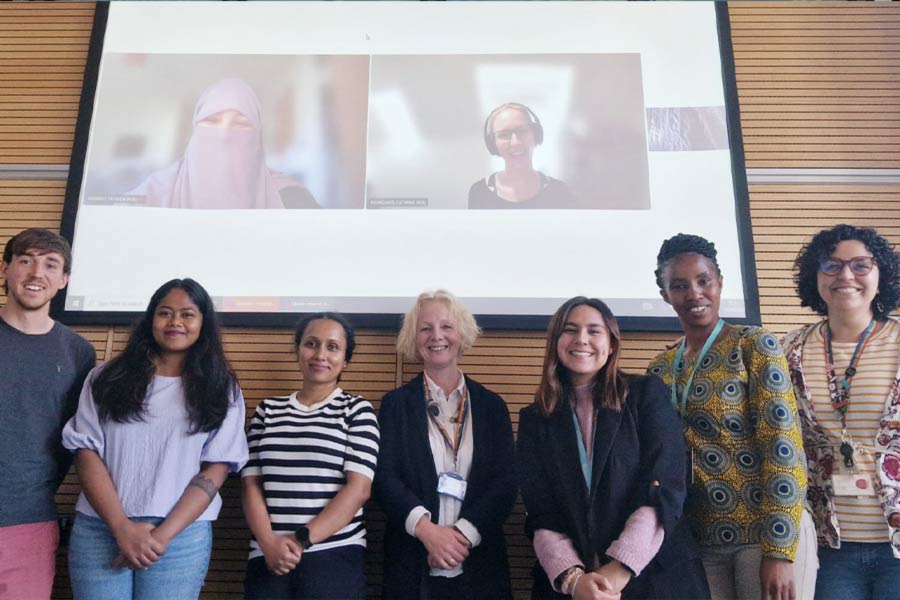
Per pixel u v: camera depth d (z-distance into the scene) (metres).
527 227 2.85
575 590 1.71
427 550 2.00
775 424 1.85
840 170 2.98
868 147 3.00
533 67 3.07
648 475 1.81
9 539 1.99
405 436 2.22
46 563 2.08
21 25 3.27
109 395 2.02
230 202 2.90
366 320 2.75
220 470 2.06
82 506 2.02
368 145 2.97
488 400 2.34
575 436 1.94
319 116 3.01
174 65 3.10
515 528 2.64
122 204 2.91
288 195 2.91
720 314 2.73
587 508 1.83
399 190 2.90
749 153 3.01
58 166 3.05
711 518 1.94
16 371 2.09
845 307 2.10
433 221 2.87
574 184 2.90
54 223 2.98
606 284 2.78
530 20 3.14
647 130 2.96
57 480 2.17
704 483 1.96
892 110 3.05
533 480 1.95
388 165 2.94
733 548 1.93
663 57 3.07
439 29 3.13
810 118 3.04
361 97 3.04
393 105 3.02
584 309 2.04
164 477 1.96
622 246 2.82
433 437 2.25
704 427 2.00
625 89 3.03
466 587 2.01
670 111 2.99
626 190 2.89
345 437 2.18
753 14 3.18
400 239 2.85
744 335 2.03
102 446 2.00
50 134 3.10
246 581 2.09
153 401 2.06
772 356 1.94
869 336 2.10
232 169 2.95
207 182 2.93
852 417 2.00
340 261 2.83
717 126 2.96
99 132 3.01
